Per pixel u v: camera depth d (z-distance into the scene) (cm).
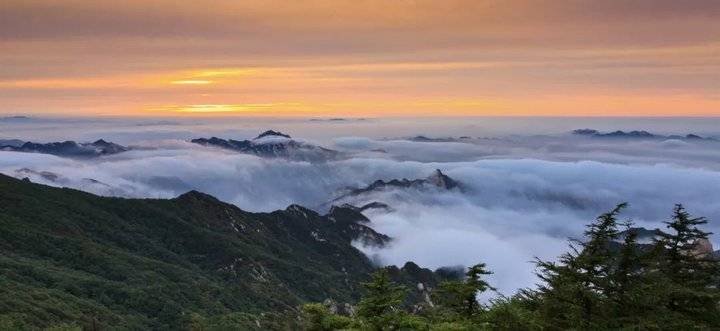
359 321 2541
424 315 2731
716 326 2303
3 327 8981
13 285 11831
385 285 2594
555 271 2311
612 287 2269
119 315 12156
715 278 2508
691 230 2498
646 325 2164
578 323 2250
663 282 2264
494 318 2442
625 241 2286
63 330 9750
